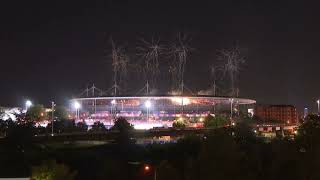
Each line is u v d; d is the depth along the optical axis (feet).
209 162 349.00
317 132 529.45
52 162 478.18
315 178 361.30
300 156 388.98
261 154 428.56
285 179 373.40
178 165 435.12
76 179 574.97
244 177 347.97
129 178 533.14
